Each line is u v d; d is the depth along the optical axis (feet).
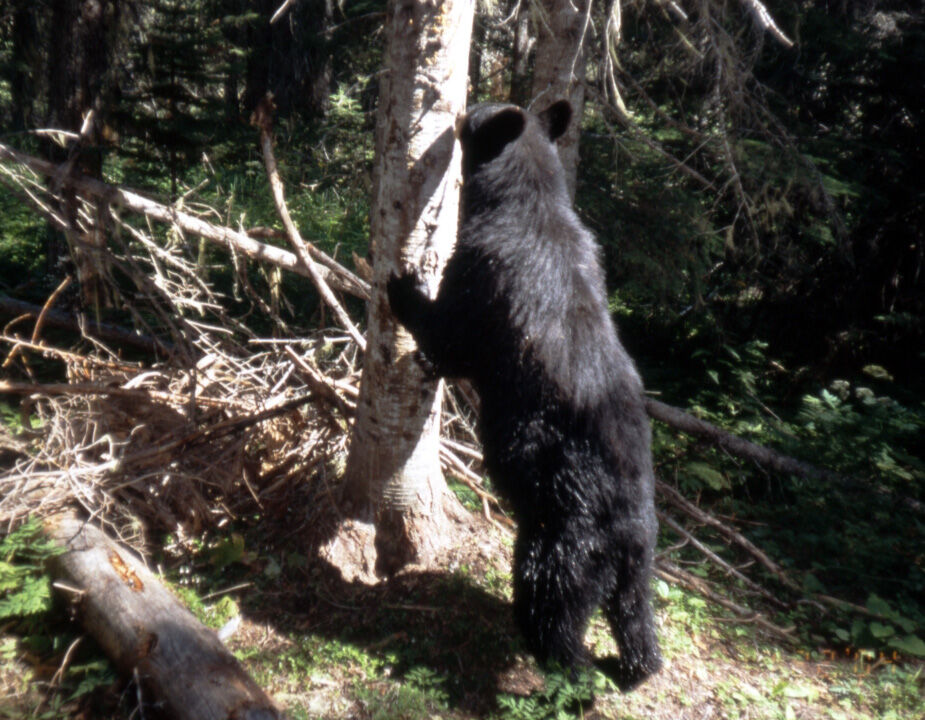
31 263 28.91
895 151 27.04
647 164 24.85
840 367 28.22
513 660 13.62
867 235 28.53
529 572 12.37
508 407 12.34
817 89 28.50
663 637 14.75
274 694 12.26
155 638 11.38
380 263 13.83
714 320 27.50
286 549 15.35
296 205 35.50
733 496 21.71
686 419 21.13
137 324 23.49
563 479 12.10
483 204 12.77
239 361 19.56
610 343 12.67
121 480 15.46
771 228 24.86
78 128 22.82
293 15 43.01
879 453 20.98
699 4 20.48
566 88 19.42
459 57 12.96
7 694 11.48
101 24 22.99
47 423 16.93
